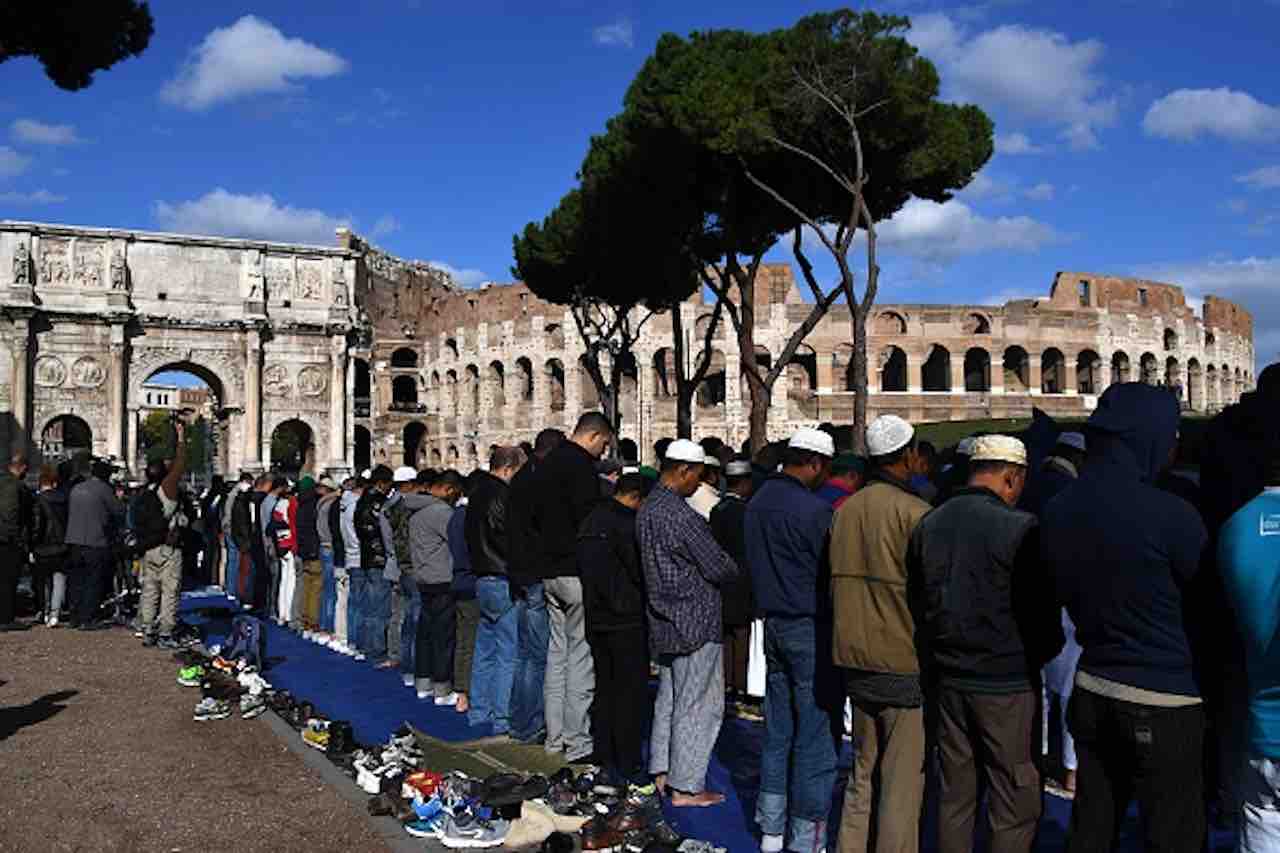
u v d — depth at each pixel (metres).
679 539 9.69
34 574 23.80
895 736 7.61
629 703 10.59
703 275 30.69
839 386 76.44
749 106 24.95
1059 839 8.62
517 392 78.94
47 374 60.06
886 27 25.69
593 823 8.65
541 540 11.71
